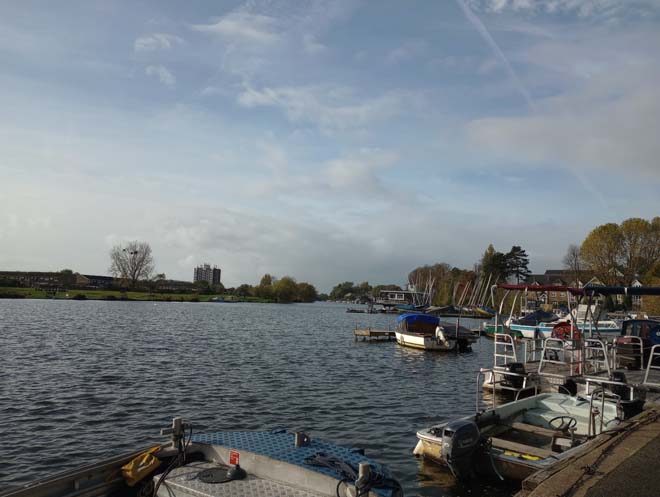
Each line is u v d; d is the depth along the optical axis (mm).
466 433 9875
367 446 12977
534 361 21391
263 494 5922
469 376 26359
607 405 12492
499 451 10234
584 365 16031
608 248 68750
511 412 12625
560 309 50438
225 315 85188
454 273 136375
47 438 13156
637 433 9273
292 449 6770
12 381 20266
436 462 11031
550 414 12766
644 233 68000
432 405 18359
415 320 43750
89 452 12203
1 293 124188
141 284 154000
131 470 6367
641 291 13555
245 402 17672
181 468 6652
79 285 159625
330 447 7020
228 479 6297
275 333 50375
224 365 26094
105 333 41875
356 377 24469
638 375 16719
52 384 19859
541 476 7062
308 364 28250
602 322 35562
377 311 129750
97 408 16297
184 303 144375
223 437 7250
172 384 20469
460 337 39781
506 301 86125
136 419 15117
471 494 9656
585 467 7266
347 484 5812
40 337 37062
